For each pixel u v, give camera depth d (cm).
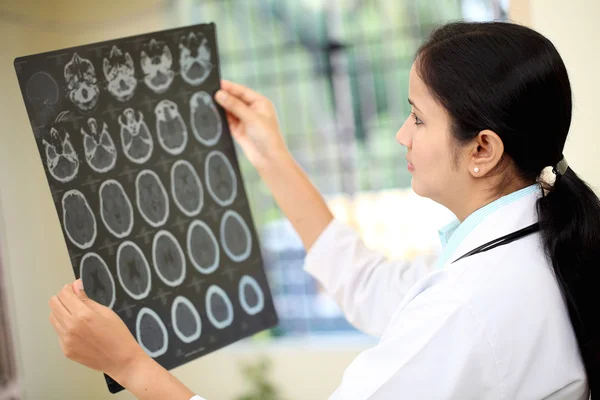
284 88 388
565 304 100
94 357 113
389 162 379
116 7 378
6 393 296
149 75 138
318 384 368
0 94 340
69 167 126
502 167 104
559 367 97
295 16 381
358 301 145
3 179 332
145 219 135
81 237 126
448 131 102
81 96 129
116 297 129
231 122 152
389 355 98
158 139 139
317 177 389
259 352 374
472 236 104
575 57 165
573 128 167
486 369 95
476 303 96
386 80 376
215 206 144
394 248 380
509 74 97
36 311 341
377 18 372
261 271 148
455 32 104
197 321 138
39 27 363
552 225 100
